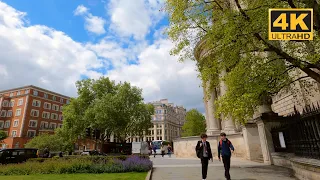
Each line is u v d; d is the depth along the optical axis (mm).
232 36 8250
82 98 48938
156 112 118188
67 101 76125
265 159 12734
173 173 10727
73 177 10562
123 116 43719
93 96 50156
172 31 9977
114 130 44719
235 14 8664
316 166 6035
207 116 28281
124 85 48344
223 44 8906
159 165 15250
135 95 49406
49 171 12703
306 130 7039
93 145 61438
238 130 21609
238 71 8922
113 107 41938
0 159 22469
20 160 23609
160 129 115000
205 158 8086
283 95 18406
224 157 8094
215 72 9812
